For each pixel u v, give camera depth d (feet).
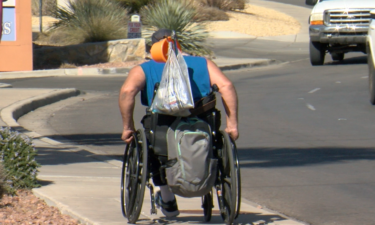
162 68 67.67
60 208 76.23
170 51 65.62
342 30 252.83
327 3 259.80
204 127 65.72
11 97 183.52
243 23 453.17
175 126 65.82
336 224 76.07
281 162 111.86
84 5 313.12
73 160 110.22
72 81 237.86
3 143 84.69
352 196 88.69
